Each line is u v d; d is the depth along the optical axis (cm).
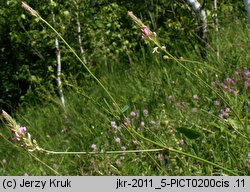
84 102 766
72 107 778
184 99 584
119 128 525
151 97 616
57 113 812
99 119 616
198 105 541
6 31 1211
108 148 501
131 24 1085
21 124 876
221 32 958
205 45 859
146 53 929
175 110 537
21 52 1198
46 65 1073
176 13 1044
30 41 1062
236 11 1114
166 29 1026
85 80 952
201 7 873
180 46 900
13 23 1091
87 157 488
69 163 515
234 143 432
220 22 1066
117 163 459
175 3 1029
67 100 881
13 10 1008
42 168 499
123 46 1004
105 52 1027
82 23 1062
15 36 1085
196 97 562
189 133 257
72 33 1038
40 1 990
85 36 1060
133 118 543
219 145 440
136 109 589
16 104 1252
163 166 426
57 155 541
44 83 996
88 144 569
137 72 817
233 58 693
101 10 1076
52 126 779
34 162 561
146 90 666
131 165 449
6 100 1239
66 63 1039
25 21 1094
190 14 931
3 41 1222
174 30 920
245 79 594
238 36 887
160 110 562
